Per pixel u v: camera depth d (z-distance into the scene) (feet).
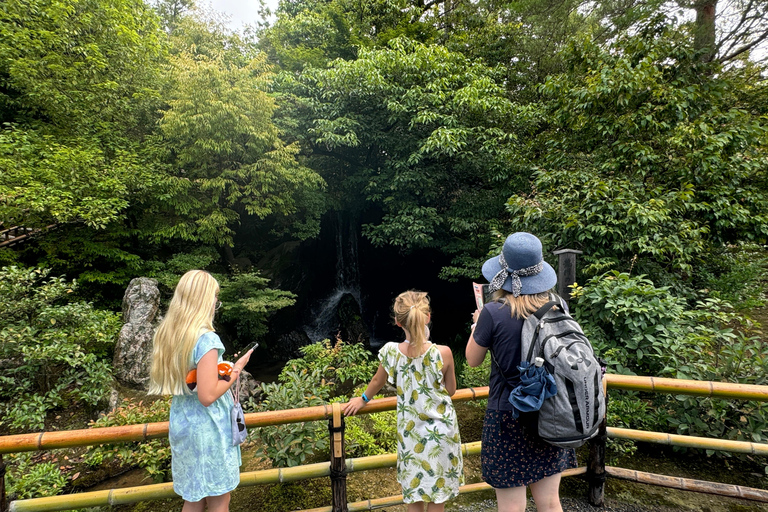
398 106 28.25
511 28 35.24
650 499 7.64
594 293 11.00
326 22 38.27
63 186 21.03
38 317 14.58
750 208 16.93
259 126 27.55
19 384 14.08
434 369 5.31
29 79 22.12
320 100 32.96
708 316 10.44
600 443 7.28
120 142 26.89
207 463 4.98
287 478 6.68
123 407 11.63
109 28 26.17
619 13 25.43
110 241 25.95
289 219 36.32
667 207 15.55
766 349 9.33
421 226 30.12
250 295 28.55
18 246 25.40
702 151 16.12
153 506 8.67
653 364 10.21
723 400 8.80
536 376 4.19
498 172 29.63
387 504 6.88
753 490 6.85
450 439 5.37
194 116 24.82
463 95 26.78
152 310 19.83
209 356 4.78
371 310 42.24
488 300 5.47
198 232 28.02
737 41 27.48
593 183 16.51
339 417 6.51
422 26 38.04
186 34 37.78
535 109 27.48
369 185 32.19
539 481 4.88
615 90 17.72
